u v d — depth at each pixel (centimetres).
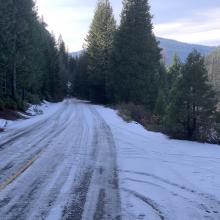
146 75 4625
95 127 2392
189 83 2073
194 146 1803
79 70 8825
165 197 855
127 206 783
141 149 1584
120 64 4734
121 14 4800
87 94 7994
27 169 1122
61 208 762
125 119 2925
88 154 1408
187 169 1192
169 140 1980
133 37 4644
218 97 2116
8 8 3328
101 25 5797
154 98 4622
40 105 5284
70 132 2094
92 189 912
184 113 2072
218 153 1595
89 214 729
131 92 4600
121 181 998
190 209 775
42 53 6303
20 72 4153
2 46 3391
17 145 1605
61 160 1276
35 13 3972
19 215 717
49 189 905
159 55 4909
